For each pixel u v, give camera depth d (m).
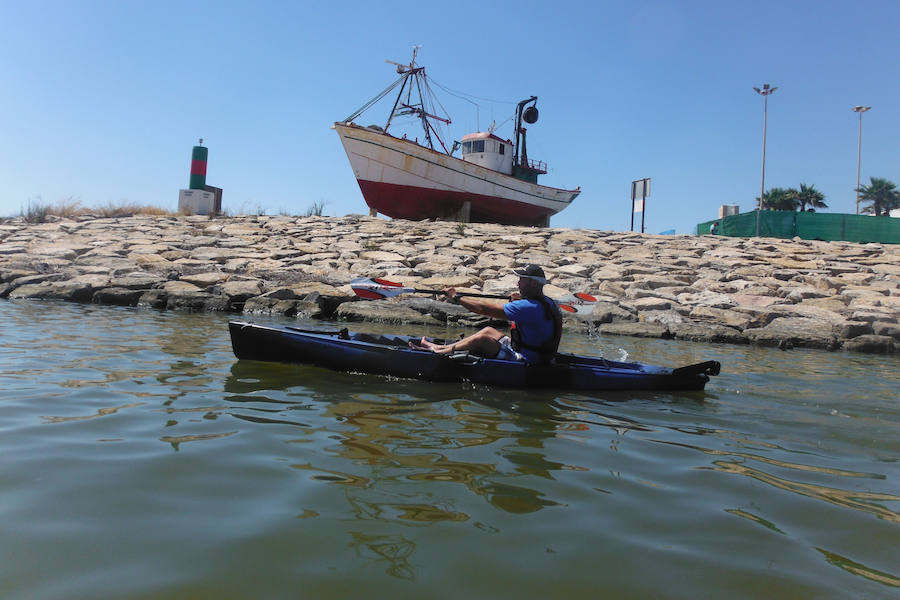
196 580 2.15
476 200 27.38
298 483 3.07
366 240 17.81
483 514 2.81
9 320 8.33
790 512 3.00
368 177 26.23
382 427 4.16
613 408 5.12
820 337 9.91
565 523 2.76
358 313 10.84
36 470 3.09
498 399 5.20
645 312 11.52
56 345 6.58
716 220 29.19
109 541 2.41
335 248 16.52
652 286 13.69
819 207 53.00
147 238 17.33
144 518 2.62
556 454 3.78
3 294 11.68
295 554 2.36
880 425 4.79
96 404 4.37
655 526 2.78
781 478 3.50
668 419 4.83
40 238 17.09
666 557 2.48
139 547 2.37
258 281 12.57
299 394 4.97
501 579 2.25
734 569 2.40
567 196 31.31
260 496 2.89
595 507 2.97
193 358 6.24
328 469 3.29
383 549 2.43
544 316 5.81
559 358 6.41
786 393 6.02
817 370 7.53
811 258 17.38
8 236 17.73
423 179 26.12
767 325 11.00
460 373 5.75
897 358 8.98
